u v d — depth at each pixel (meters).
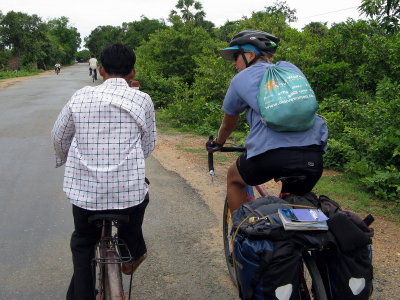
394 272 4.07
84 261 2.92
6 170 7.39
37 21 64.31
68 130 2.79
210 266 4.23
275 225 2.41
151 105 2.90
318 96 10.84
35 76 42.72
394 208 5.70
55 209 5.64
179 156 8.62
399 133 6.49
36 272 4.08
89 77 39.12
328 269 2.51
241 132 10.83
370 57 10.24
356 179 6.80
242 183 3.27
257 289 2.40
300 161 2.76
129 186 2.68
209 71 13.20
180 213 5.58
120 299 2.58
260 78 2.94
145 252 3.31
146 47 21.50
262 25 16.45
